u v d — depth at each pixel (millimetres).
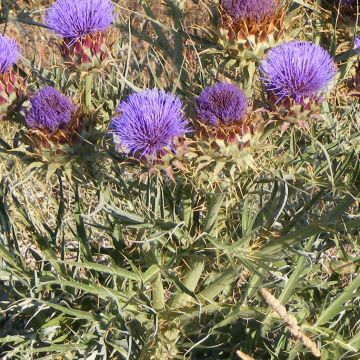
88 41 842
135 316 839
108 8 855
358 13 865
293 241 811
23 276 871
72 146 803
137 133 773
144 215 812
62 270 877
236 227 886
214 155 778
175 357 860
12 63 845
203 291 875
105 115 859
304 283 900
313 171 815
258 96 863
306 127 798
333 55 863
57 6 856
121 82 876
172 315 860
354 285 830
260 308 827
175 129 775
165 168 784
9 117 846
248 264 783
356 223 805
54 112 800
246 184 859
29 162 829
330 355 854
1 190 900
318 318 833
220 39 846
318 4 898
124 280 849
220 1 841
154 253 827
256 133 785
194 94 861
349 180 790
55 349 837
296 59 787
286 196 774
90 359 837
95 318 827
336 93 861
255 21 829
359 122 858
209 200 822
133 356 867
